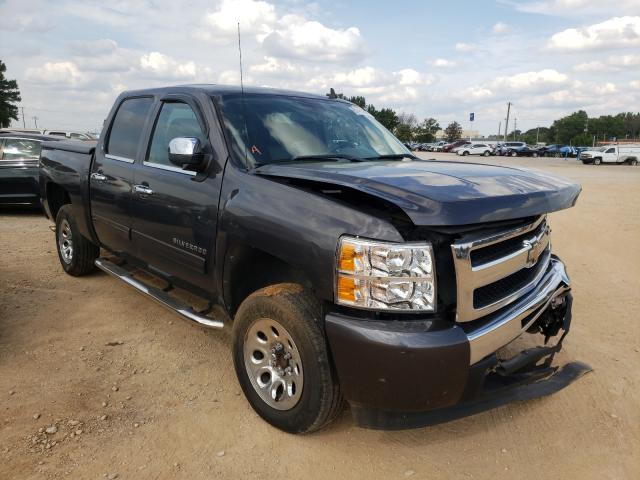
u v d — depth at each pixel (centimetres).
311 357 264
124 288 523
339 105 429
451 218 229
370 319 245
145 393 336
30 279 543
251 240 290
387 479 264
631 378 370
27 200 936
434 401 243
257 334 302
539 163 4253
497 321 261
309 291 279
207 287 345
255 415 314
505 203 248
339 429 302
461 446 293
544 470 274
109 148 460
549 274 323
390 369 237
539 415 325
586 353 407
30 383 340
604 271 646
